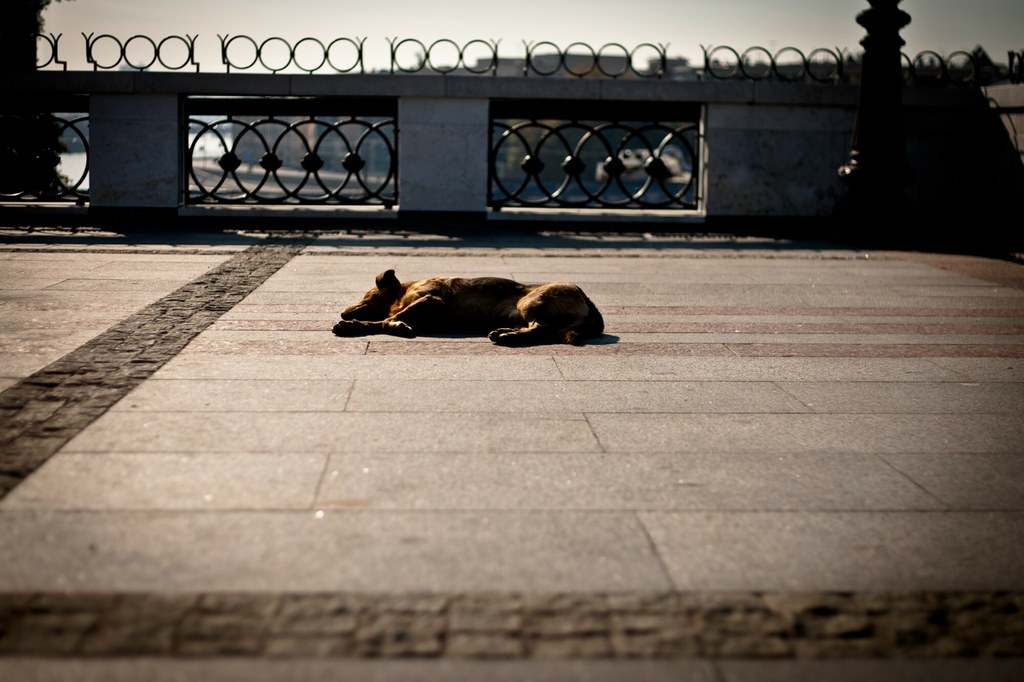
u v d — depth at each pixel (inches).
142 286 386.9
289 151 2758.4
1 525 156.9
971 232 635.5
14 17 741.3
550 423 219.3
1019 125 608.4
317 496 172.4
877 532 164.7
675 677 119.7
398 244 546.9
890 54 581.9
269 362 267.3
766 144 647.8
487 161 642.2
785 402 242.2
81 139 630.5
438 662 121.2
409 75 629.3
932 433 219.8
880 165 586.9
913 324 346.3
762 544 158.4
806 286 428.1
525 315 303.4
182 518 161.6
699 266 486.3
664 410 232.4
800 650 126.5
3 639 123.3
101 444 196.5
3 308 334.6
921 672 122.3
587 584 142.4
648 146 666.8
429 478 182.9
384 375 255.9
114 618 129.0
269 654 121.6
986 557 155.9
